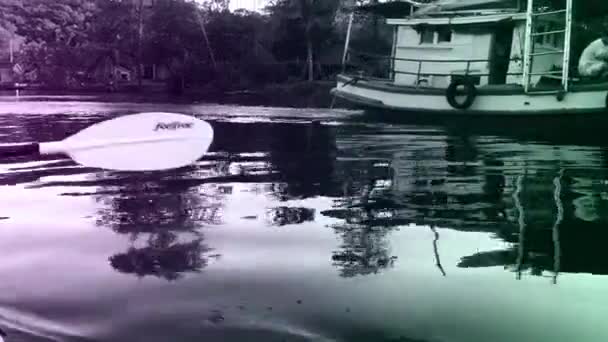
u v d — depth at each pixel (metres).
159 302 2.50
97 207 4.41
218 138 9.42
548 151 8.02
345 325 2.27
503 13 11.88
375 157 7.34
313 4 23.84
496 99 10.77
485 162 6.93
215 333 2.20
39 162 6.81
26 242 3.43
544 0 11.48
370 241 3.50
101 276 2.84
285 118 13.27
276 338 2.16
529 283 2.77
